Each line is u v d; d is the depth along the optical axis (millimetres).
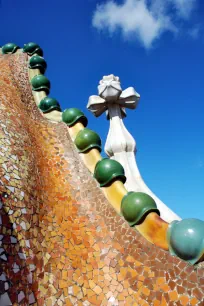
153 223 4938
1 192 4895
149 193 8109
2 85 7613
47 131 7293
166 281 4453
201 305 4137
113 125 10102
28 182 5590
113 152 9430
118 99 10422
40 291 4578
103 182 5852
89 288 4750
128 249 4949
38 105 8203
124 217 5273
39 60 9555
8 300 4090
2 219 4625
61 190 6016
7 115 6582
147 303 4402
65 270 4945
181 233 4508
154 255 4711
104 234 5266
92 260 5016
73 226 5465
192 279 4324
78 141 6738
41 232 5207
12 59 9469
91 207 5703
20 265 4504
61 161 6570
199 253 4367
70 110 7496
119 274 4785
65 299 4664
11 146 5867
